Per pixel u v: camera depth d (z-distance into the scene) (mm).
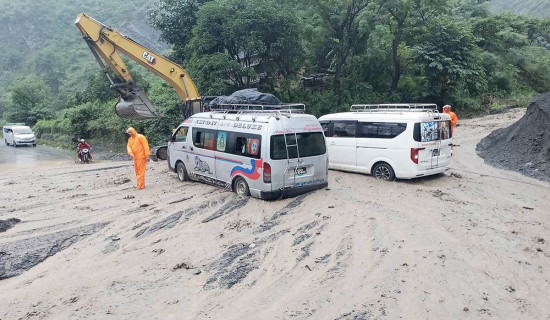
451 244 7098
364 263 6445
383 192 10430
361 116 12336
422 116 11109
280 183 9695
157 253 7223
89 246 7676
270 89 26141
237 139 10422
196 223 8727
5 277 6477
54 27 90312
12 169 20672
